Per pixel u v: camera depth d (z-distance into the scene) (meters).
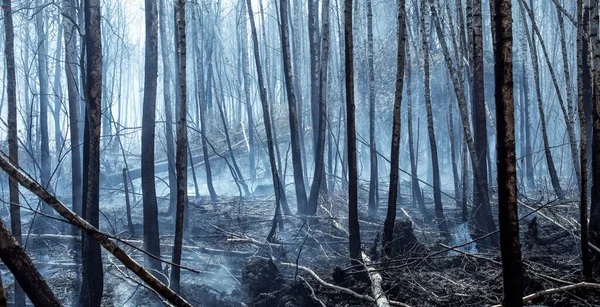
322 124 9.85
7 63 5.60
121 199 14.77
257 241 8.51
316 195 9.77
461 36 9.75
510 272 3.94
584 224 5.73
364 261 6.62
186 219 8.94
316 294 6.19
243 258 8.02
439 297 5.97
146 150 6.62
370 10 10.99
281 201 10.50
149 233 6.57
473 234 7.82
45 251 8.50
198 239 9.21
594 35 6.12
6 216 11.15
